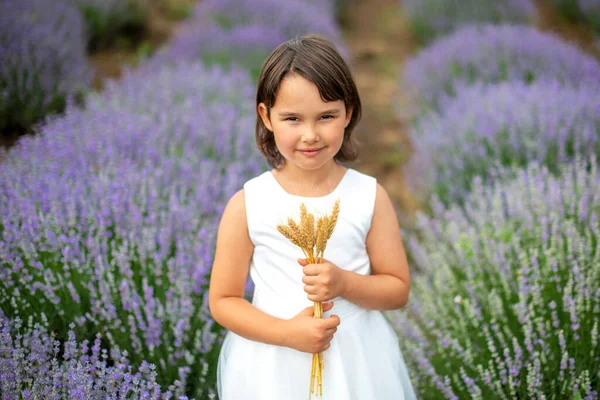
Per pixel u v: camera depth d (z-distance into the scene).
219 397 1.92
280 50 1.57
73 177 2.89
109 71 5.66
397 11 9.02
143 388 1.83
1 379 1.76
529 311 2.25
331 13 8.23
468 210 3.06
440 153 3.94
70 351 1.93
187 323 2.16
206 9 6.63
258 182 1.74
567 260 2.42
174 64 5.41
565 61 5.12
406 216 3.92
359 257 1.73
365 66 7.02
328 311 1.67
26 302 2.19
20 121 4.15
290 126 1.55
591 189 2.75
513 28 5.88
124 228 2.53
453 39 5.83
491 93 4.26
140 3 6.70
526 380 2.04
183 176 3.03
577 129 3.50
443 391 2.10
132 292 2.22
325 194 1.71
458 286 2.61
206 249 2.43
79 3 6.06
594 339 2.02
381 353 1.74
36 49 4.36
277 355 1.66
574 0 7.70
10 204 2.41
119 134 3.37
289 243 1.67
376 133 5.30
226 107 4.11
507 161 3.63
